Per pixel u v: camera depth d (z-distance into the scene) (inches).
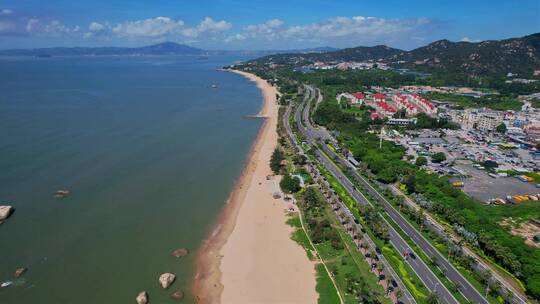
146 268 5255.9
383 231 5935.0
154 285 4923.7
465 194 7470.5
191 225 6422.2
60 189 7377.0
